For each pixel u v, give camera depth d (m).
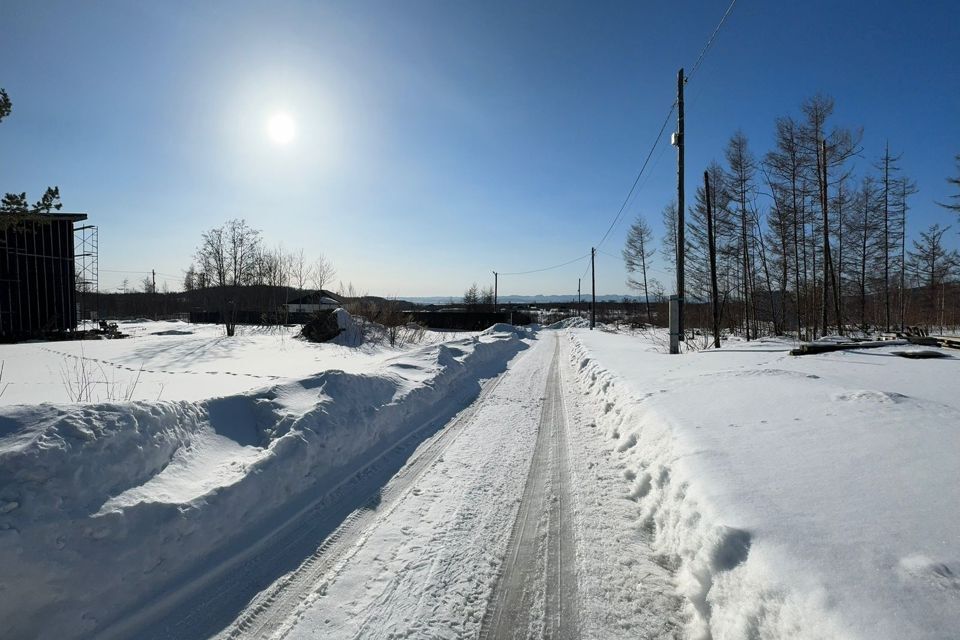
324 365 12.52
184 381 9.46
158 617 2.87
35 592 2.55
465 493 4.77
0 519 2.54
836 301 23.12
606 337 25.77
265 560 3.51
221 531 3.61
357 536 3.89
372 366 10.66
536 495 4.71
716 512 3.00
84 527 2.83
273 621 2.87
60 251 24.61
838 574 2.15
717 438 4.48
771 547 2.46
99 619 2.74
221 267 33.22
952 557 2.18
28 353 14.10
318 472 4.93
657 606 2.98
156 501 3.28
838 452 3.82
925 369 9.04
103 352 14.66
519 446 6.35
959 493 2.88
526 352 21.03
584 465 5.55
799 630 1.99
